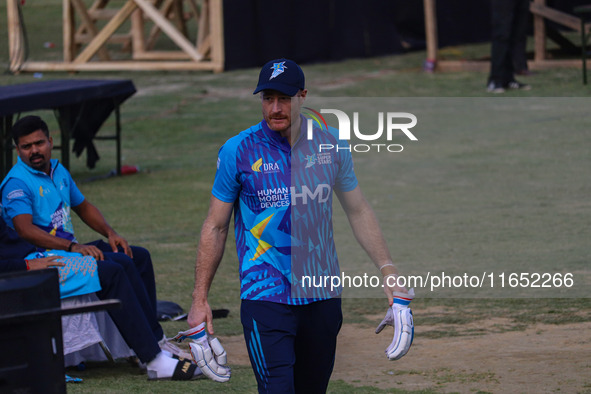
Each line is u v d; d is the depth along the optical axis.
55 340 10.40
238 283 27.12
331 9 88.19
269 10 84.62
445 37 96.44
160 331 19.67
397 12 93.12
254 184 13.14
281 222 13.20
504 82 64.00
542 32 75.94
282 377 12.87
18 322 10.12
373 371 18.19
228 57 82.69
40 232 19.09
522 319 22.00
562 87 64.19
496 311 22.81
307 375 14.07
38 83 44.62
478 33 99.00
